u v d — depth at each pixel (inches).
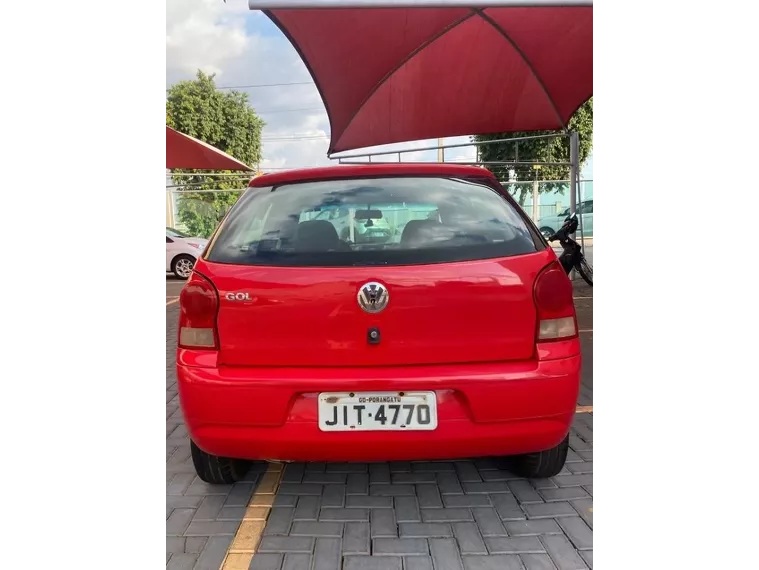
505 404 71.5
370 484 95.2
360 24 216.7
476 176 88.6
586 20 214.8
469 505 87.8
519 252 76.4
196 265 78.1
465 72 267.4
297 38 225.0
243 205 85.9
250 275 74.1
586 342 195.8
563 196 665.0
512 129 344.8
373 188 85.4
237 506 88.4
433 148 324.8
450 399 72.2
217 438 74.0
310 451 72.9
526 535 79.9
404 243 76.5
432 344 72.8
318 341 72.7
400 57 251.4
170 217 739.4
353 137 350.9
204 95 903.7
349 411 71.8
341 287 72.3
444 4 110.1
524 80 276.4
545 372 72.1
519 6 115.0
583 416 125.9
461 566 73.4
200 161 382.6
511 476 96.9
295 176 88.1
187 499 90.7
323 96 291.4
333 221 79.9
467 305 72.6
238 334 73.7
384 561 74.5
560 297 74.7
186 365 74.1
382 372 71.6
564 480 95.3
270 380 71.4
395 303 72.1
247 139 965.2
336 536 80.1
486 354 73.2
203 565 74.3
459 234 78.0
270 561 74.8
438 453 73.4
